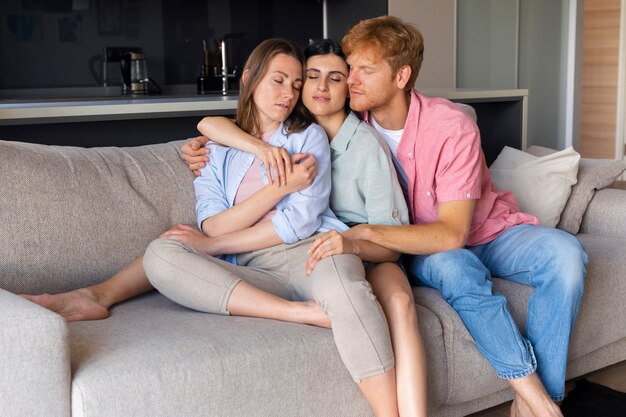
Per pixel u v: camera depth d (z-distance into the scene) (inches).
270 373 69.0
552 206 109.6
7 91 168.7
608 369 107.3
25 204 81.7
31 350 59.5
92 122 126.0
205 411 65.9
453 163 87.3
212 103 136.7
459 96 162.1
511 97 171.9
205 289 76.9
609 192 113.7
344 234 82.4
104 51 179.6
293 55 88.2
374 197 86.7
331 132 91.7
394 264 85.0
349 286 73.1
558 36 219.8
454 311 82.9
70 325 74.0
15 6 168.4
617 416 90.8
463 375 82.1
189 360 65.7
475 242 94.2
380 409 73.4
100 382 61.9
